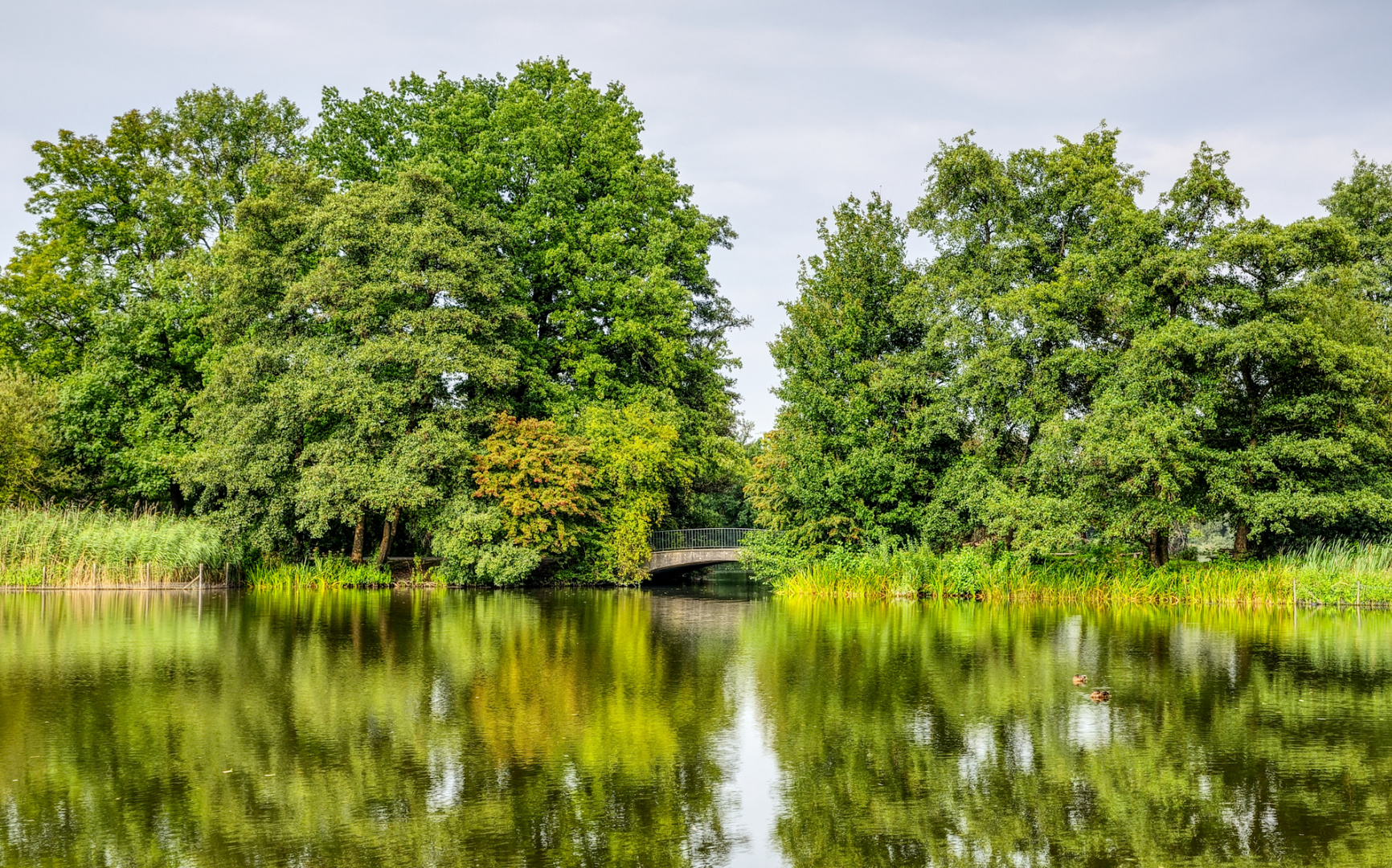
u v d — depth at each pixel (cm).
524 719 1594
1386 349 3484
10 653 2177
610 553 4522
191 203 4506
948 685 1875
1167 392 3272
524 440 4228
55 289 4516
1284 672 1994
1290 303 3167
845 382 4031
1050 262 3753
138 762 1343
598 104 5069
